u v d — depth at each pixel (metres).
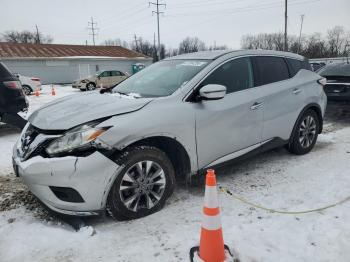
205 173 3.73
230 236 2.92
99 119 3.06
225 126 3.79
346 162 4.79
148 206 3.29
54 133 3.09
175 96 3.54
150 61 40.00
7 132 7.50
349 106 7.70
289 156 5.09
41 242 2.91
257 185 4.03
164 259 2.65
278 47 68.19
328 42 65.69
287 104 4.60
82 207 2.96
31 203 3.67
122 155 3.04
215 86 3.43
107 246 2.83
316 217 3.23
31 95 18.89
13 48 34.56
